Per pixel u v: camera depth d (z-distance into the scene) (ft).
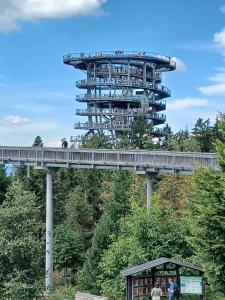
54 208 214.90
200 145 263.08
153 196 130.62
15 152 165.99
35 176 205.26
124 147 282.15
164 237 116.88
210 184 88.99
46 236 155.53
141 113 387.96
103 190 204.74
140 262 113.29
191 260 110.73
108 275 123.34
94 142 287.48
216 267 87.81
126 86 435.94
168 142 285.23
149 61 441.68
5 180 212.43
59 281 159.22
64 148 161.68
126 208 159.33
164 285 98.22
